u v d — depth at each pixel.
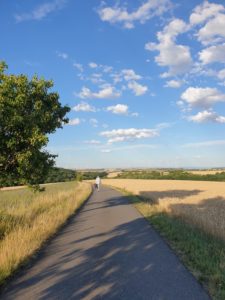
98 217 18.09
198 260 8.07
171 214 17.34
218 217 14.23
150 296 6.00
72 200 25.61
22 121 13.41
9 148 14.06
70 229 13.92
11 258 7.99
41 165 15.44
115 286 6.57
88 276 7.24
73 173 136.75
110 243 10.87
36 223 13.14
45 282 6.86
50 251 9.73
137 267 7.90
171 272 7.43
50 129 16.42
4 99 13.20
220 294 5.92
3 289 6.47
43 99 15.98
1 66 14.02
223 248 9.00
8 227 12.12
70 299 5.91
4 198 36.59
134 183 74.06
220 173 89.06
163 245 10.35
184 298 5.88
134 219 17.02
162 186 56.25
